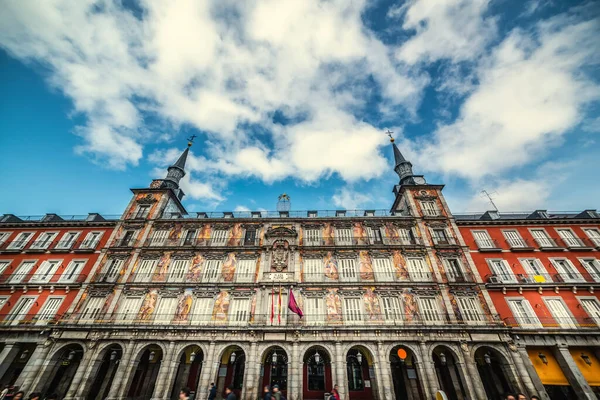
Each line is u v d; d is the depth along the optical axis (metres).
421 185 36.84
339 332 25.58
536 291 27.81
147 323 26.80
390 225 33.34
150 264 31.20
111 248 32.28
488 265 29.75
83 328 26.38
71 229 35.28
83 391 23.55
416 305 27.27
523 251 30.53
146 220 34.62
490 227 32.72
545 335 25.02
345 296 28.00
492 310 26.55
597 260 29.41
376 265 30.19
